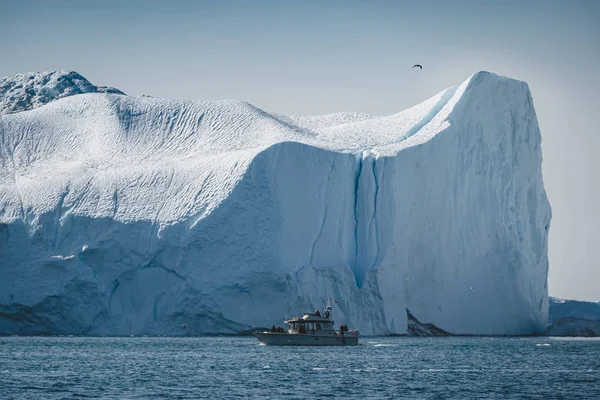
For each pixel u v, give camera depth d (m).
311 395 198.75
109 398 192.62
